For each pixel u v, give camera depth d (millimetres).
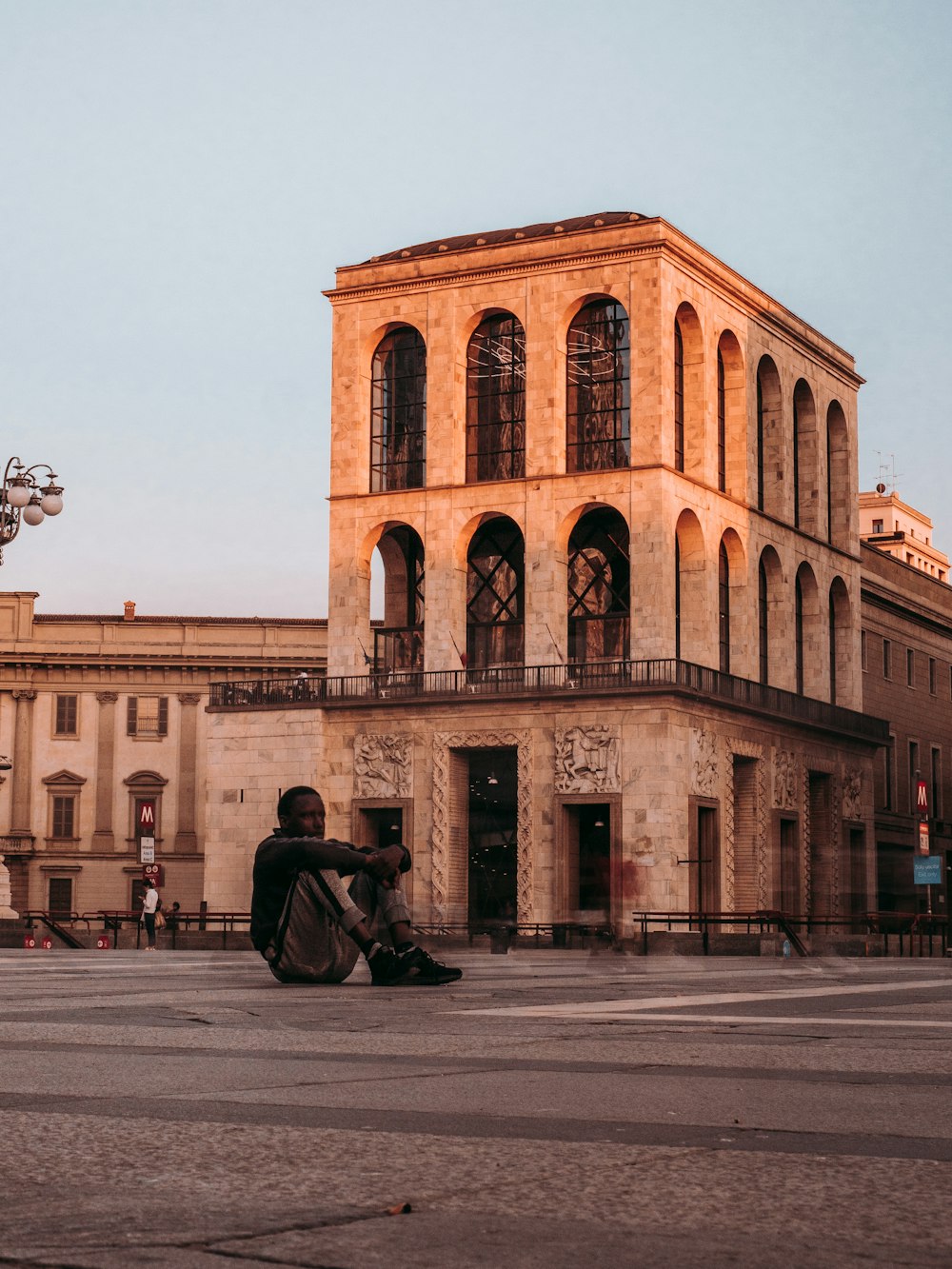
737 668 70875
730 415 72188
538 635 66500
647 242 66250
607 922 47469
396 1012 13266
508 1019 12477
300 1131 5910
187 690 100812
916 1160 5355
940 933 48219
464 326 69750
